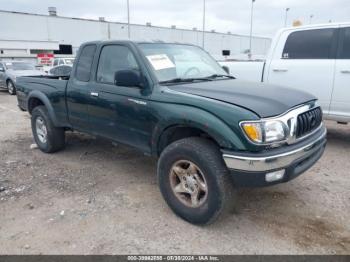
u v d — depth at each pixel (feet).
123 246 8.96
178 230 9.70
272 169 8.50
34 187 12.82
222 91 10.15
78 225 10.01
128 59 11.84
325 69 16.67
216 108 8.96
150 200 11.62
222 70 14.03
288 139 8.95
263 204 11.23
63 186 12.90
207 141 9.49
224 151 8.73
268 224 9.99
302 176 13.61
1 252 8.75
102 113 12.76
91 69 13.34
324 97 16.97
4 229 9.84
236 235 9.43
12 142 19.70
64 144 17.11
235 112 8.64
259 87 11.13
